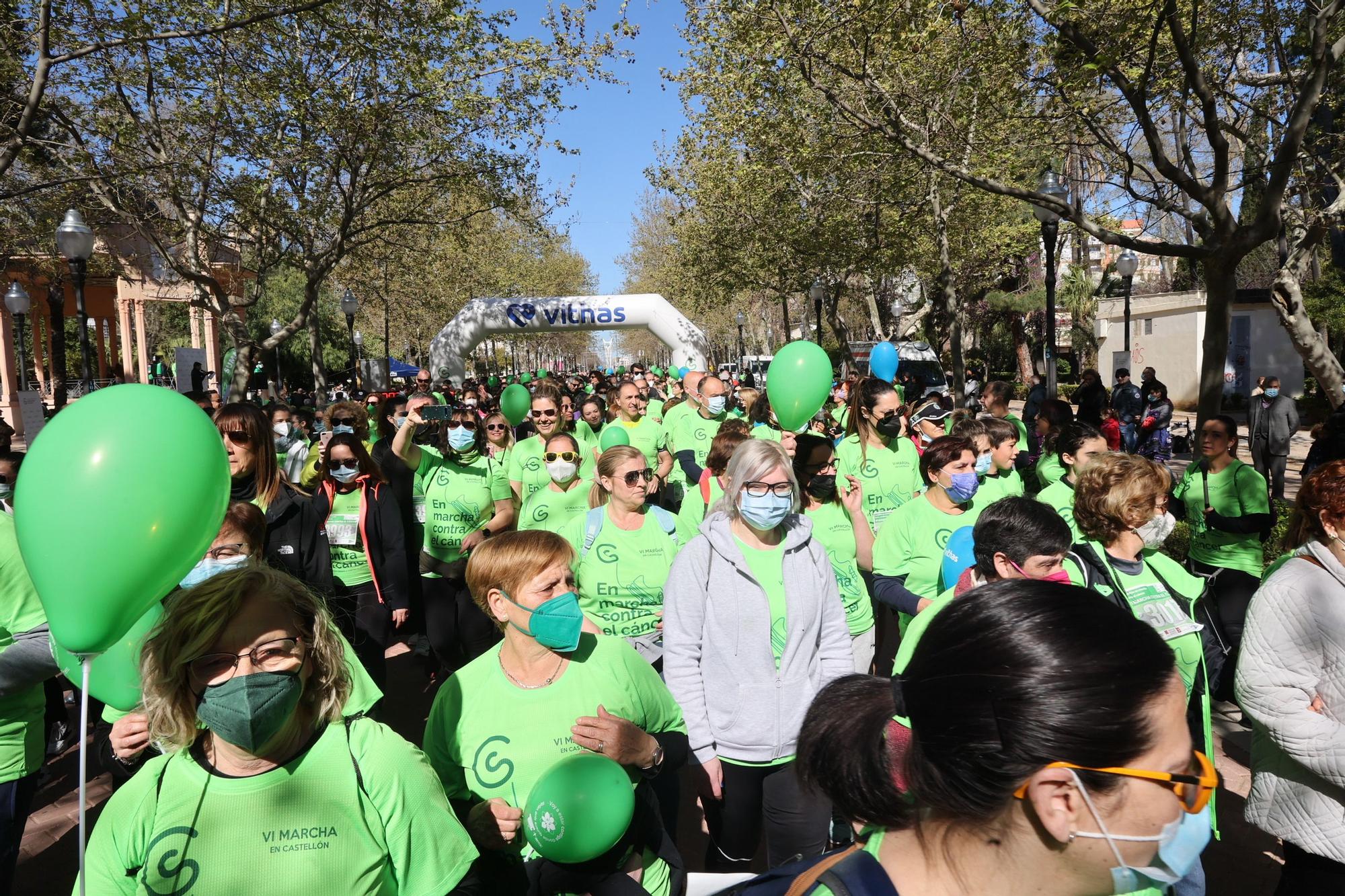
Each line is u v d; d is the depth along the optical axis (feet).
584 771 7.14
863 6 29.73
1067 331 147.13
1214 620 17.58
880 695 3.99
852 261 65.87
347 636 14.71
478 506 18.76
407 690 20.20
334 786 5.92
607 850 7.39
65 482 5.63
